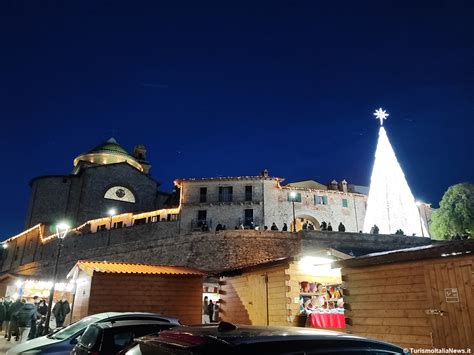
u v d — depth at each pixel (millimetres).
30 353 9953
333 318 13289
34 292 28484
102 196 58500
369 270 11281
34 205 60125
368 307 11109
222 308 18203
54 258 52594
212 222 47031
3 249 69188
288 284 14227
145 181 62281
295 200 48750
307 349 3098
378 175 44688
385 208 43438
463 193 43531
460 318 9102
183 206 48031
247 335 3148
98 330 8031
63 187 59969
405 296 10266
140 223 53000
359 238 38344
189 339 3154
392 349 3619
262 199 47844
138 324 8398
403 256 10266
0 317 20781
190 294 18609
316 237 38031
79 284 19250
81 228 53406
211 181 49031
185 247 39656
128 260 43375
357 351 3348
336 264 12094
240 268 16969
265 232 38312
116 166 60844
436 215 45219
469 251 8945
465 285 9133
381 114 46719
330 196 50062
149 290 17891
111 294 17203
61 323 19188
